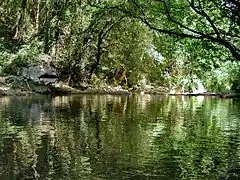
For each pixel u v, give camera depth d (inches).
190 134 558.6
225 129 613.0
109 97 1328.7
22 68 1363.2
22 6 1577.3
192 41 446.9
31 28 1579.7
